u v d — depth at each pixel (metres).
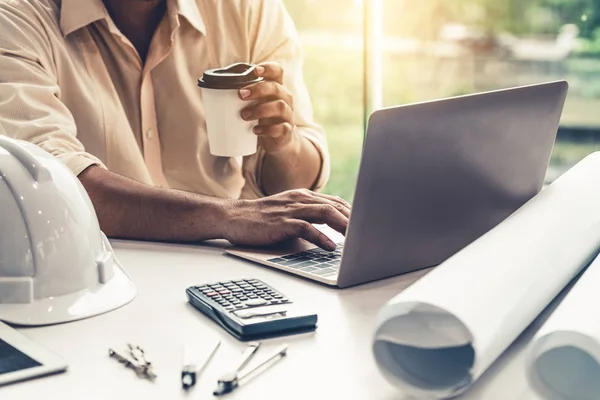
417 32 3.43
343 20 3.65
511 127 1.12
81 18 1.80
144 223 1.32
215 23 1.95
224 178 1.98
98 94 1.86
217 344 0.88
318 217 1.26
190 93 1.94
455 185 1.10
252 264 1.19
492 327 0.74
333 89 3.83
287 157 1.83
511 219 0.99
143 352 0.86
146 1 1.84
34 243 0.97
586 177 1.15
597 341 0.68
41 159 1.01
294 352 0.87
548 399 0.71
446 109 1.02
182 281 1.11
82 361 0.85
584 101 2.97
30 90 1.61
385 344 0.76
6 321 0.94
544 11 3.18
